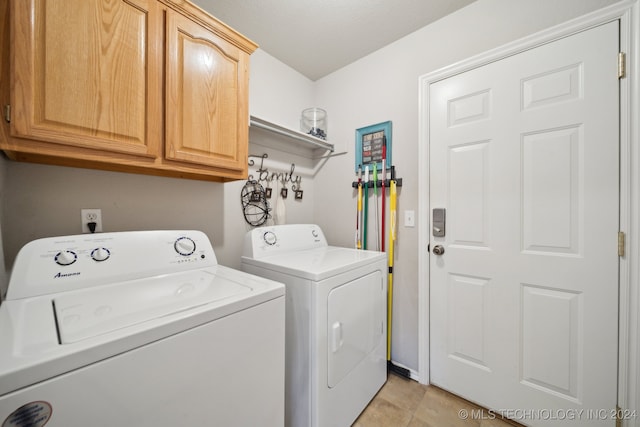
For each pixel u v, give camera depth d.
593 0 1.09
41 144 0.75
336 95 2.08
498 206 1.33
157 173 1.25
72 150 0.81
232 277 1.01
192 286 0.88
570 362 1.14
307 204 2.17
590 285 1.10
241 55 1.28
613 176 1.05
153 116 0.97
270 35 1.67
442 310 1.52
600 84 1.07
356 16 1.51
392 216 1.69
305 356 1.09
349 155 1.99
